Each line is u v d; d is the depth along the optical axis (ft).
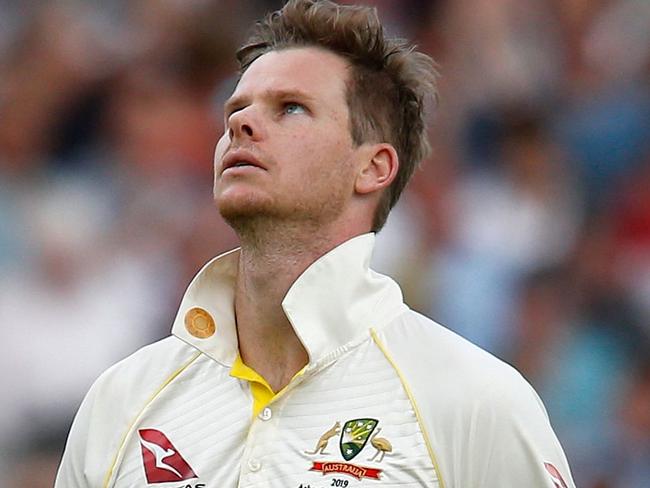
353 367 33.68
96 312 81.46
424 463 31.99
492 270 86.69
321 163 34.50
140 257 85.56
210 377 35.19
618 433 79.00
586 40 105.91
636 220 91.71
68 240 83.25
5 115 100.22
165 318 82.84
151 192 89.97
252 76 35.70
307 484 32.14
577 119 100.32
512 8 106.52
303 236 34.55
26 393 78.48
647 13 106.32
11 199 91.04
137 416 34.96
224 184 34.32
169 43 102.01
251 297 34.81
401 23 107.65
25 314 80.07
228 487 33.04
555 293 85.56
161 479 33.83
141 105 98.58
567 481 33.50
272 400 33.45
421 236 86.99
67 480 35.78
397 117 36.68
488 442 32.45
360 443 32.45
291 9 37.04
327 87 35.27
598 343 83.15
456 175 94.22
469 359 33.68
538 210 91.97
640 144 97.30
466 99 101.91
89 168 96.12
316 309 33.86
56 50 103.14
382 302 34.96
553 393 81.41
